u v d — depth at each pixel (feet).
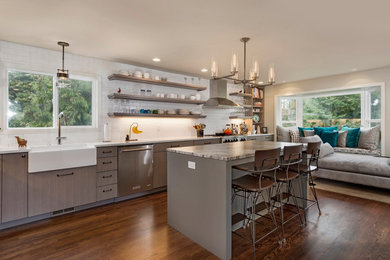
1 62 9.81
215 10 7.32
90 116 12.65
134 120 13.94
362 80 16.28
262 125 22.98
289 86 20.84
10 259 6.34
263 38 9.64
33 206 8.74
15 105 10.39
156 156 12.76
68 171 9.59
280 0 6.73
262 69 15.17
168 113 14.65
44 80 11.16
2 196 8.11
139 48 10.88
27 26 8.41
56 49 10.94
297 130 20.25
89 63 12.26
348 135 17.47
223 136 17.13
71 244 7.15
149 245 7.13
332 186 13.67
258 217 9.19
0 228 8.21
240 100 21.59
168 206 8.60
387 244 7.06
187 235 7.71
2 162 8.09
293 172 8.99
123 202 11.23
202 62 13.25
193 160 7.44
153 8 7.18
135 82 13.98
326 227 8.25
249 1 6.78
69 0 6.66
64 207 9.48
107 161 10.78
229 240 6.41
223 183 6.40
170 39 9.74
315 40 9.93
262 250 6.80
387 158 13.82
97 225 8.55
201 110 17.98
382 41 10.12
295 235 7.68
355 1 6.80
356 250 6.73
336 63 13.87
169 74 15.88
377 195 11.91
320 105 20.62
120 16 7.70
